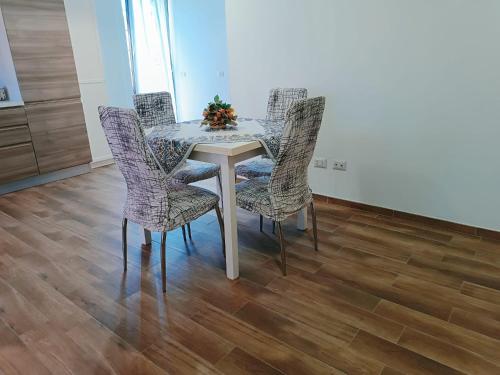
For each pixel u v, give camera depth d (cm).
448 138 249
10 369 152
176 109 641
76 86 420
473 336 162
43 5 377
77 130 429
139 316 183
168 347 162
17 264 236
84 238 271
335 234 263
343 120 296
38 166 399
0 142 365
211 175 279
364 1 260
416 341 160
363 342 161
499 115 227
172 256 242
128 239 268
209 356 156
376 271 215
